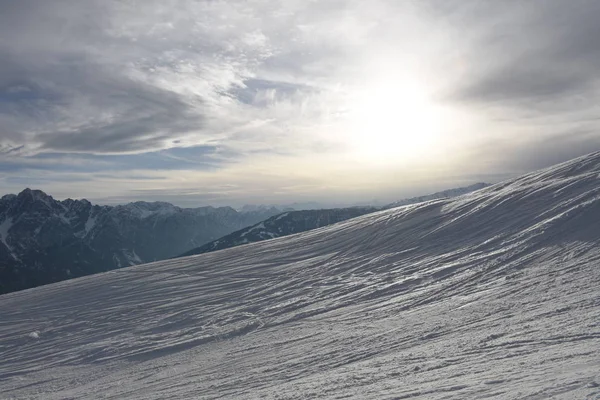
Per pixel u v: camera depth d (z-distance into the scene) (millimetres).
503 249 24891
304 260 38594
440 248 30797
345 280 28594
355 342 14828
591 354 8008
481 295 17938
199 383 13508
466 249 28234
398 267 28922
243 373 13633
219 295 30734
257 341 18219
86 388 16047
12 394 17078
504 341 10742
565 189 33125
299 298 25812
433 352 11250
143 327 25125
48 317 31062
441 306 17797
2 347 24953
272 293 28906
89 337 24688
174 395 12641
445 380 8320
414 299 20312
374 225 45312
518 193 37125
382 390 8531
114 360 19656
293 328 19500
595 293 14086
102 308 31484
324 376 11156
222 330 21609
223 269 40562
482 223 33188
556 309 13148
